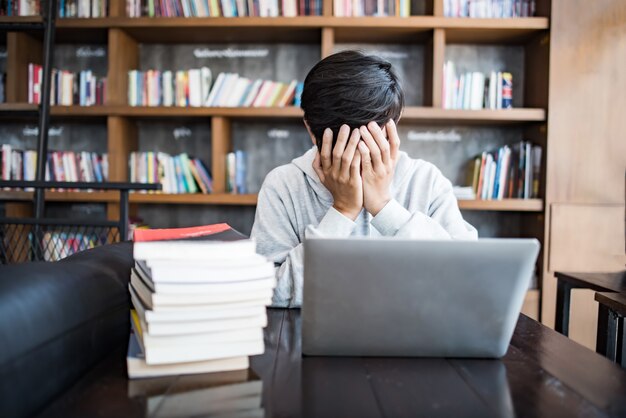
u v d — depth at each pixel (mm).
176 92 2713
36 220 1646
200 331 624
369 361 689
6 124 2988
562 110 2557
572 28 2537
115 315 728
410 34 2711
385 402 551
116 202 2678
